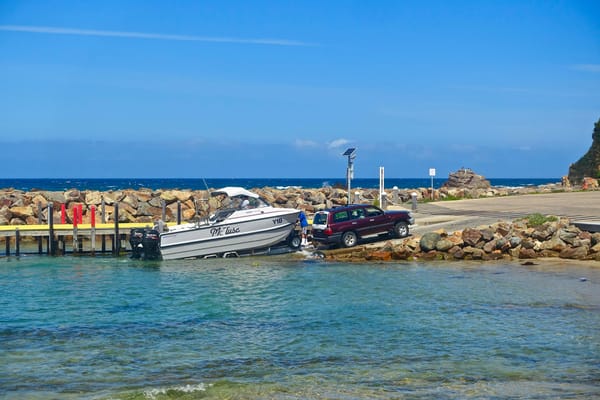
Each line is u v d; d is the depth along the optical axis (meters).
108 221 44.81
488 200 49.06
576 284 22.92
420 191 57.97
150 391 12.16
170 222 41.78
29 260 32.16
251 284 23.94
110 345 15.60
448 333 16.28
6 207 44.00
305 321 17.83
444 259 29.62
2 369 13.75
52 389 12.45
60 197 47.91
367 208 32.28
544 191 59.19
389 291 22.03
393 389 12.20
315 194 54.91
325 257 30.84
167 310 19.61
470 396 11.80
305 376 13.04
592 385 12.36
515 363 13.77
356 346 15.24
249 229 31.66
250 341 15.86
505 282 23.50
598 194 51.38
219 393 12.08
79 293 22.62
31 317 18.75
